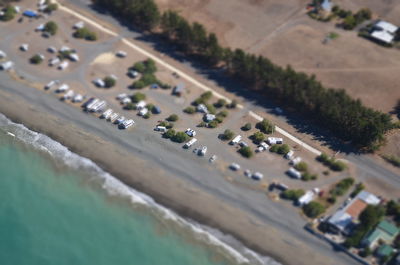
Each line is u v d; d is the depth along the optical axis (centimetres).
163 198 12938
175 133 14375
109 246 11988
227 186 13112
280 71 15738
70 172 13550
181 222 12412
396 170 13425
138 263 11656
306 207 12412
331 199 12556
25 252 11900
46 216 12600
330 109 14300
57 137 14488
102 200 12900
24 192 13125
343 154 13875
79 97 15488
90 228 12338
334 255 11612
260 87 16188
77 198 12962
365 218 11719
